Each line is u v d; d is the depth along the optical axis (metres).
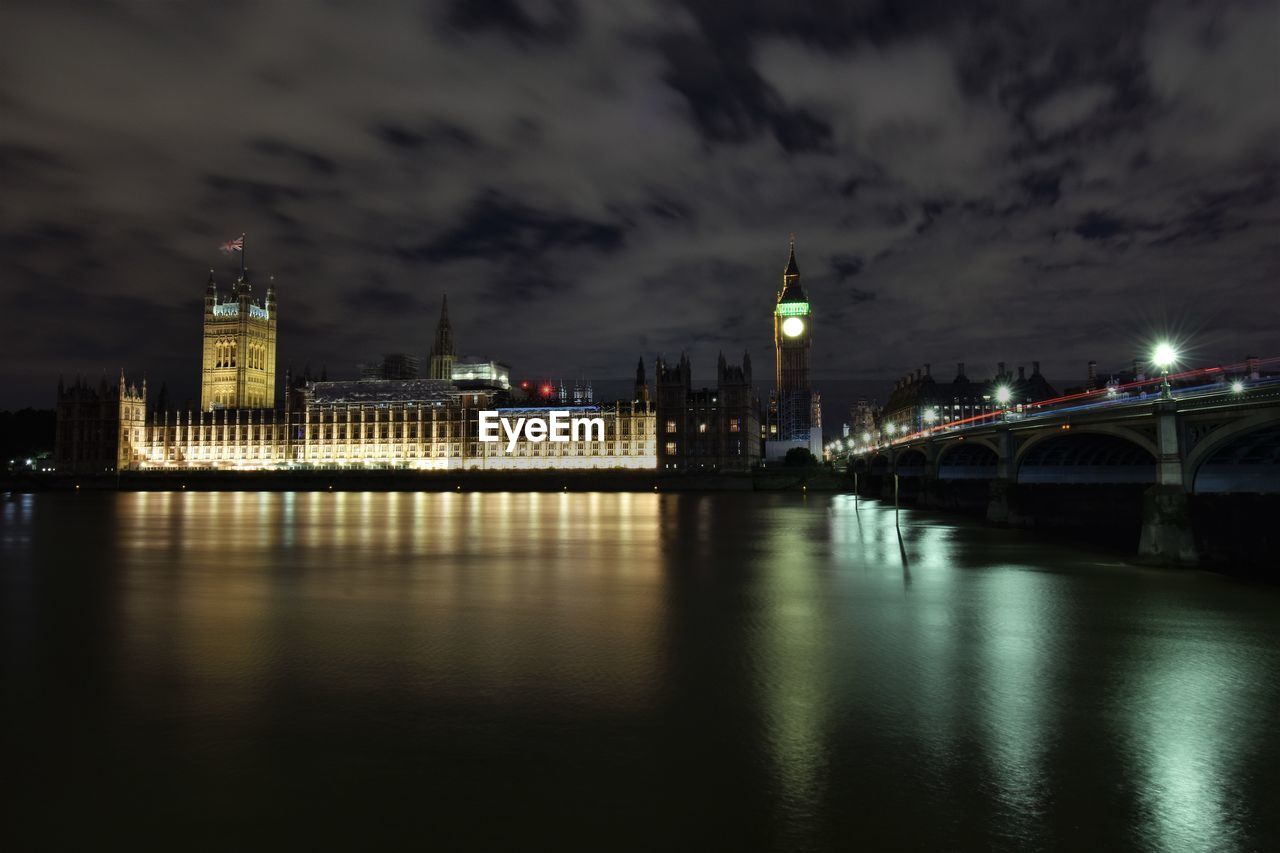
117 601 36.34
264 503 140.62
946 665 24.62
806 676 23.30
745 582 42.12
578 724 19.06
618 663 24.77
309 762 16.73
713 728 18.80
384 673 23.58
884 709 20.25
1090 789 15.48
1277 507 50.69
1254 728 18.97
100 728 18.84
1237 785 15.73
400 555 55.47
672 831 13.73
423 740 18.02
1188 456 47.16
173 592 38.97
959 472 114.56
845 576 44.38
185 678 23.08
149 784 15.66
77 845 13.30
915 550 58.03
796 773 16.22
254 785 15.61
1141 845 13.36
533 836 13.55
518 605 35.06
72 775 16.12
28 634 29.03
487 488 196.50
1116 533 71.94
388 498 161.88
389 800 14.95
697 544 63.22
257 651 26.36
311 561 52.00
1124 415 52.69
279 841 13.39
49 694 21.52
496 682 22.61
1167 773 16.30
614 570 47.12
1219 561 50.66
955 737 18.27
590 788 15.45
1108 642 27.78
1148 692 21.86
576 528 80.56
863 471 179.25
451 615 32.72
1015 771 16.38
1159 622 31.36
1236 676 23.52
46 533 74.88
